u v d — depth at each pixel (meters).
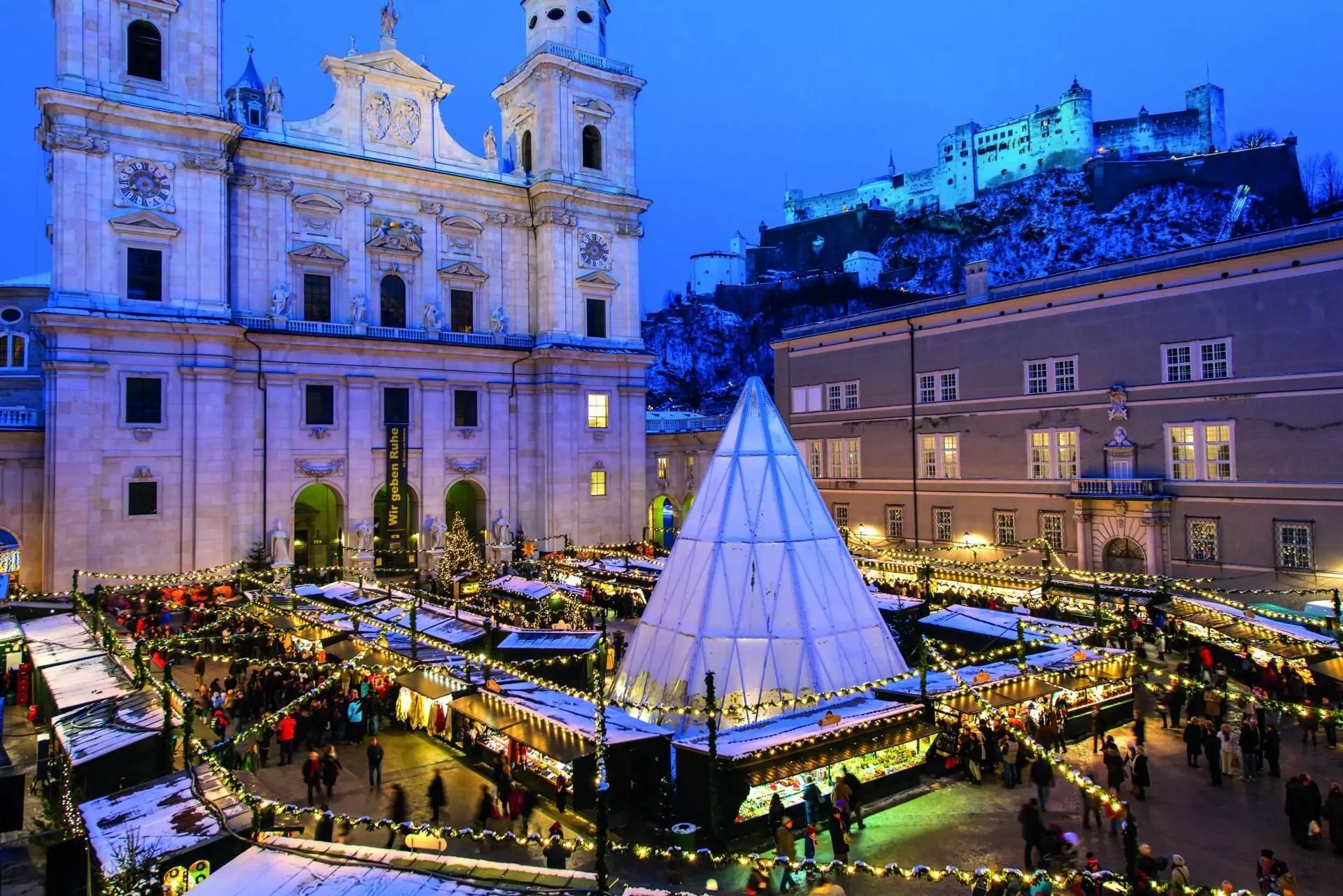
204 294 43.69
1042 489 42.56
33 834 18.81
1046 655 24.75
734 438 24.55
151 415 42.16
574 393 56.16
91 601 37.31
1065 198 137.38
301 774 21.98
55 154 40.56
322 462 48.09
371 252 51.03
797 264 166.38
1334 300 32.97
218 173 44.25
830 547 23.44
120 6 42.06
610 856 17.31
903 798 19.77
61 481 39.59
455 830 14.70
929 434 48.25
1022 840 17.31
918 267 147.75
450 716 24.58
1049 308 42.50
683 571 23.16
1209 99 137.88
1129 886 11.54
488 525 54.03
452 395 52.84
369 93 51.38
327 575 45.59
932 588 39.91
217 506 43.44
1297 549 33.84
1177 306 37.72
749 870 16.50
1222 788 19.66
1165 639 30.72
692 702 20.81
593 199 57.09
